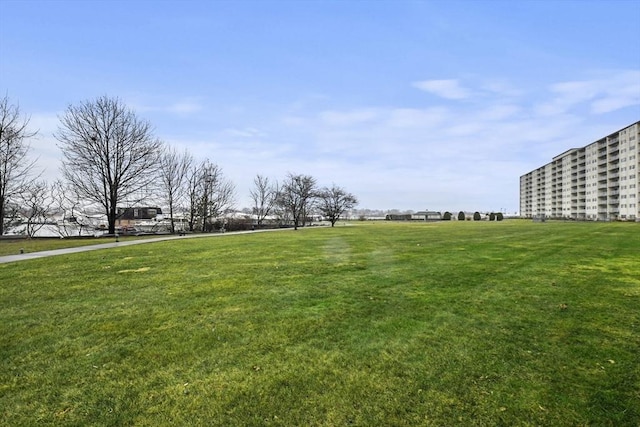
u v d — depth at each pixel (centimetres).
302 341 523
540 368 437
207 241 2275
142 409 355
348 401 367
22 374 428
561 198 12131
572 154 11200
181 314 648
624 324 591
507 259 1304
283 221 6475
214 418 340
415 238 2373
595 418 339
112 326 587
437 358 464
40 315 645
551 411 350
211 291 818
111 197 3575
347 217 10812
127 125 3669
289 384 401
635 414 346
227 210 5422
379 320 613
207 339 531
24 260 1328
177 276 995
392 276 982
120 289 841
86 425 331
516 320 612
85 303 721
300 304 709
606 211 9494
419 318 623
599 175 9800
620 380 408
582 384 400
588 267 1129
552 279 941
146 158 4169
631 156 8456
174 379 414
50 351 492
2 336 546
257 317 629
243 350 493
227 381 408
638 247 1728
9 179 3073
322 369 436
